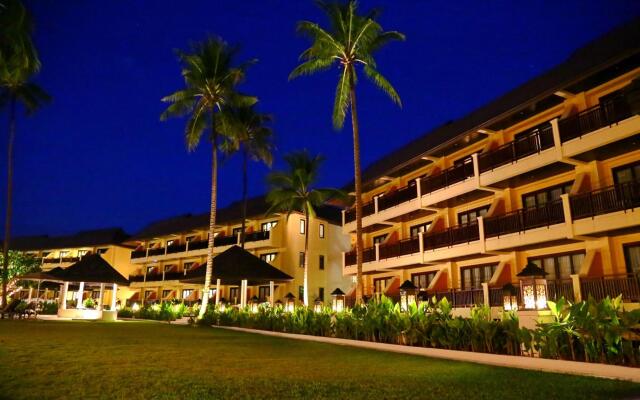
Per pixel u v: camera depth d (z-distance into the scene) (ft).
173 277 165.99
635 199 50.57
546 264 65.00
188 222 179.42
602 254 56.49
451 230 76.74
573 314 31.73
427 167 89.66
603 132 53.72
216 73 85.66
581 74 54.75
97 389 20.25
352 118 69.15
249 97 89.76
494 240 68.03
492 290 65.21
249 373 26.12
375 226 99.96
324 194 114.01
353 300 96.43
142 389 20.53
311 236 146.72
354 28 68.80
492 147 73.31
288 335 60.75
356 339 52.06
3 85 110.11
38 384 20.95
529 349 34.17
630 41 50.67
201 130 88.79
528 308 43.34
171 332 59.93
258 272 81.51
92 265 95.96
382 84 68.28
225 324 80.69
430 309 49.47
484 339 37.78
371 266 94.73
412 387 22.54
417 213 88.22
